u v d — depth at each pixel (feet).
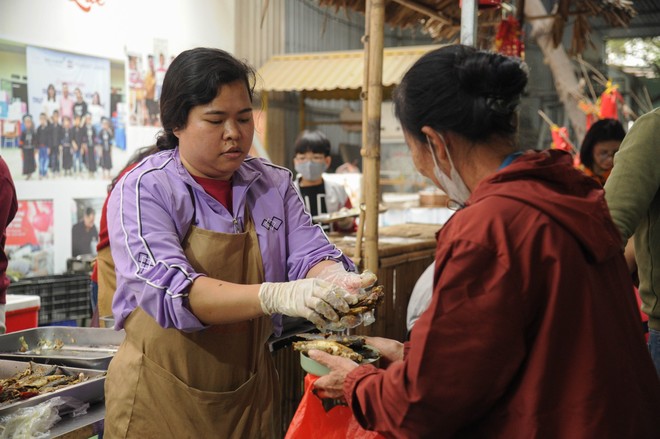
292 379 8.68
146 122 20.20
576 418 3.61
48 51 16.96
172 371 5.65
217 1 22.88
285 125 28.35
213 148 5.41
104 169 18.78
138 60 19.76
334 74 23.89
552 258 3.66
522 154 4.08
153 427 5.66
